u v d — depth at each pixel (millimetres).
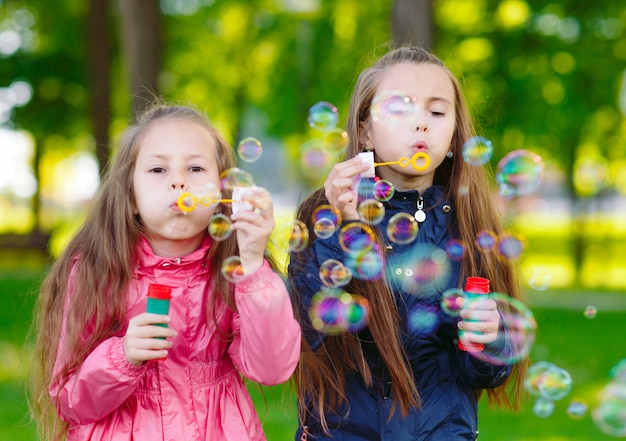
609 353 6016
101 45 9258
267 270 1715
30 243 12398
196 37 12867
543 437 3729
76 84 12555
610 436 3754
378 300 1886
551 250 17141
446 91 1983
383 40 10461
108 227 1827
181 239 1775
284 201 19375
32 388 1942
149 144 1814
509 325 1998
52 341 1874
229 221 1791
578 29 10844
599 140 12258
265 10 12633
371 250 1925
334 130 2295
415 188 2037
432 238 1993
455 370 1939
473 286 1781
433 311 1925
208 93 13836
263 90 14148
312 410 1976
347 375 1942
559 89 11289
